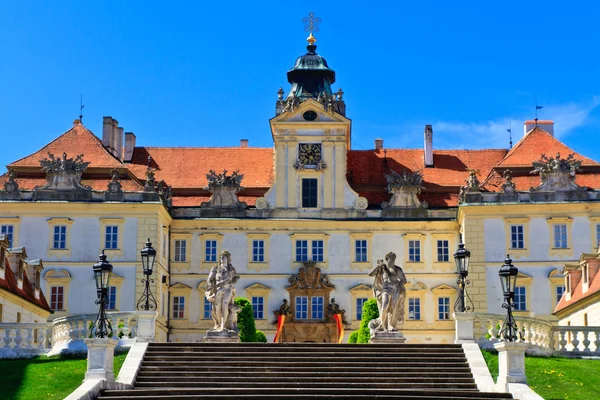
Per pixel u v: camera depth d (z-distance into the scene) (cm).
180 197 10206
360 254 9862
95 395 4500
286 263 9844
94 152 10056
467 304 9338
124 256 9400
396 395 4622
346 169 10125
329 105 9981
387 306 5894
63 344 5731
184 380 4931
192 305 9800
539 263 9344
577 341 5869
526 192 9438
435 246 9844
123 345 5616
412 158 10669
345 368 5097
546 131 10594
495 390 4806
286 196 9931
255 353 5291
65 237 9462
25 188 9706
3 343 5744
